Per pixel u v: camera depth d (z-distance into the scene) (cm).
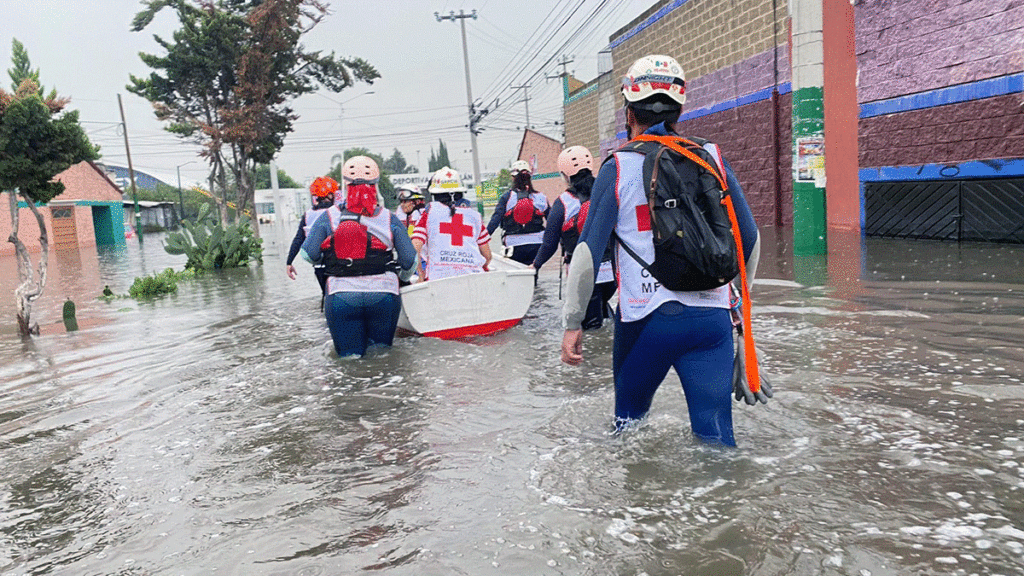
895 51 1025
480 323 598
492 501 249
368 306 524
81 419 408
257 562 220
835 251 919
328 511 254
